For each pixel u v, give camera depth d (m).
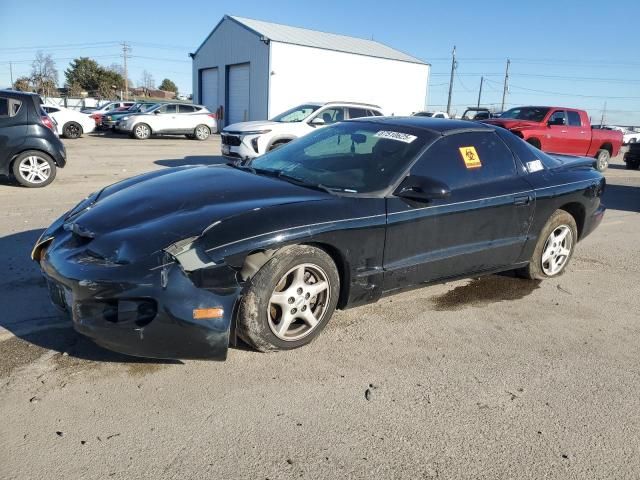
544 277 5.04
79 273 2.87
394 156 3.94
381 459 2.49
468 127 4.39
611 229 7.80
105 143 19.69
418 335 3.81
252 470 2.38
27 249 5.25
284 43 29.38
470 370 3.35
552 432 2.77
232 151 11.34
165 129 23.19
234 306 3.01
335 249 3.43
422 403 2.96
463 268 4.21
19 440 2.49
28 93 8.88
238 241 2.99
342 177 3.87
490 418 2.86
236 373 3.15
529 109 14.90
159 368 3.15
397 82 34.66
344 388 3.06
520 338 3.86
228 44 32.62
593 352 3.70
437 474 2.42
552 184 4.71
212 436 2.59
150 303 2.83
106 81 72.75
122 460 2.40
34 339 3.41
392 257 3.71
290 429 2.67
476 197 4.11
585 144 15.25
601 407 3.02
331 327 3.86
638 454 2.63
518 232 4.50
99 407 2.76
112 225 3.16
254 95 30.95
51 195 8.25
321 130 4.76
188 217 3.10
